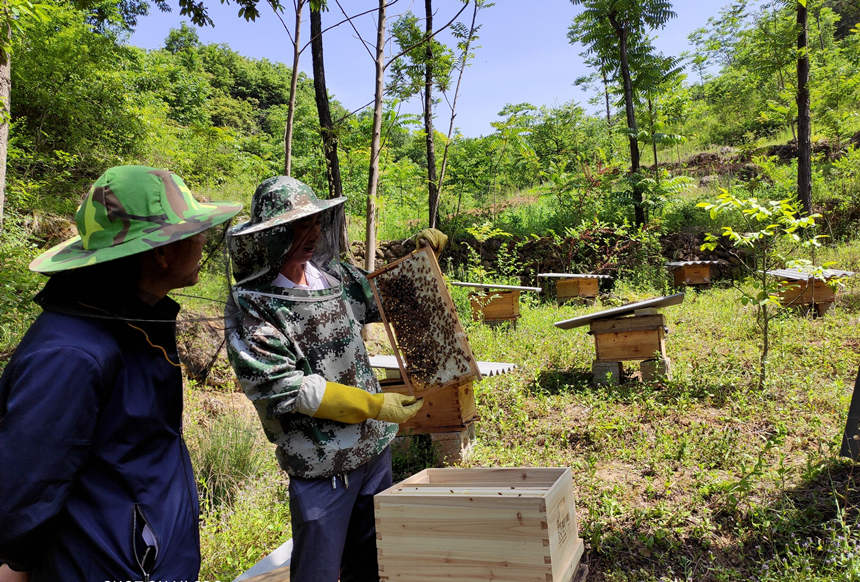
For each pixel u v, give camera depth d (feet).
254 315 6.17
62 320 4.09
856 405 11.69
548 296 46.37
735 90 76.95
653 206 49.67
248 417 16.69
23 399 3.67
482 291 30.99
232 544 10.41
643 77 52.06
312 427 6.34
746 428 14.58
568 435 15.53
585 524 10.61
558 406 17.99
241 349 5.95
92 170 36.32
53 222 27.63
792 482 11.41
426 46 36.78
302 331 6.55
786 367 19.07
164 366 4.66
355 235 48.52
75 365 3.85
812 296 26.66
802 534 9.48
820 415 14.92
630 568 9.35
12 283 15.58
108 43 38.40
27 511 3.63
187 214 4.55
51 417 3.70
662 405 16.42
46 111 34.91
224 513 11.72
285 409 6.01
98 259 4.04
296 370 6.23
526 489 6.70
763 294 17.42
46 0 31.65
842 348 20.40
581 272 47.52
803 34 42.75
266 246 6.25
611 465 13.41
